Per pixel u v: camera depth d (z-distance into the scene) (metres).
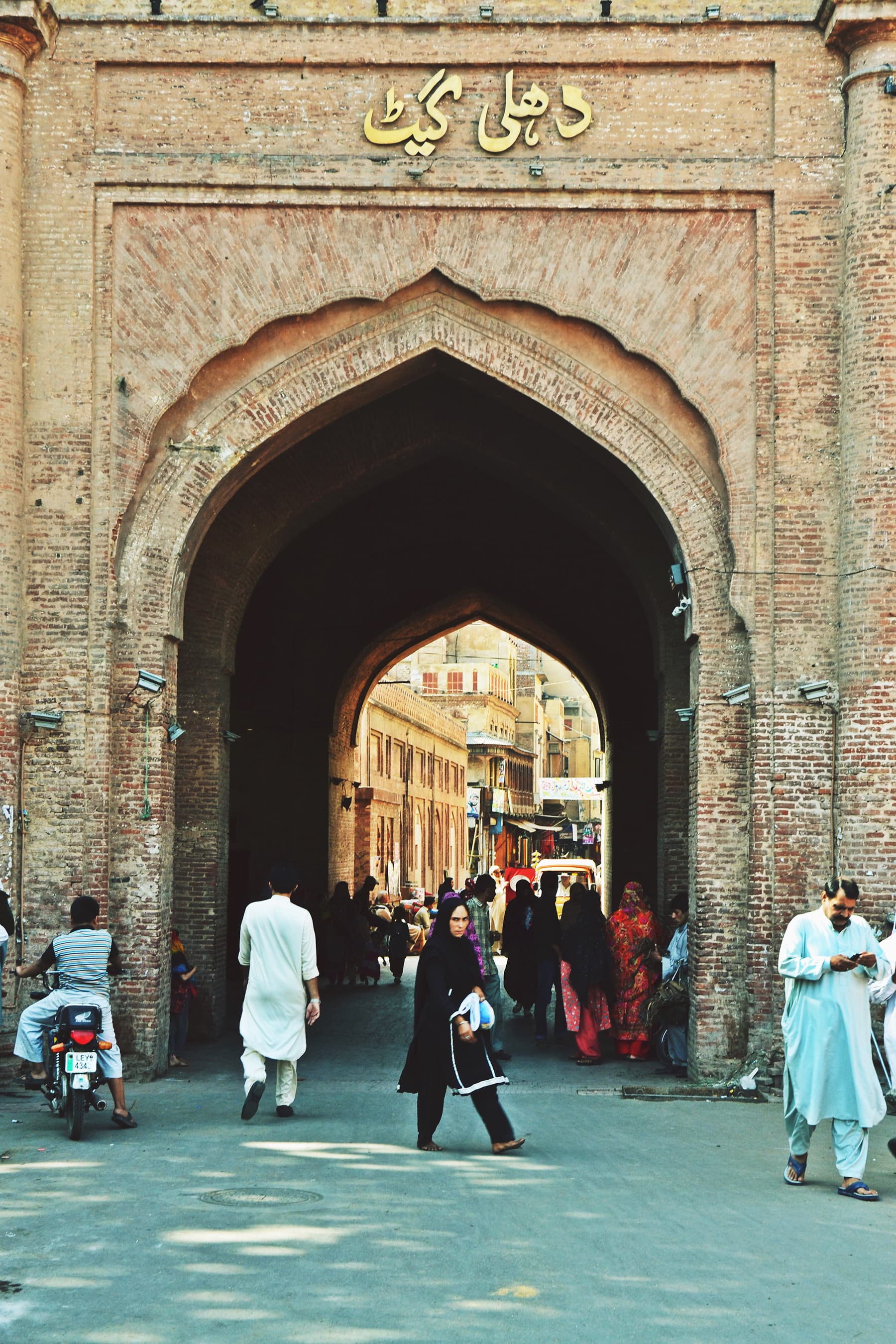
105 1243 5.15
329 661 19.64
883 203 10.43
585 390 11.09
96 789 10.56
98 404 10.82
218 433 11.05
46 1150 7.23
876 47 10.52
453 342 11.14
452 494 17.83
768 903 10.43
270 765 19.67
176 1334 4.09
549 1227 5.54
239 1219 5.55
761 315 10.79
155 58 10.96
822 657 10.54
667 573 13.51
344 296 10.92
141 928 10.59
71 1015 7.84
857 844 10.16
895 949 7.38
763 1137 8.31
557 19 10.85
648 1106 9.55
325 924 19.30
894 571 10.20
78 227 10.87
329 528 18.47
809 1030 6.55
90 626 10.69
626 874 18.91
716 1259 5.11
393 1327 4.18
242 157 10.90
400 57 10.93
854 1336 4.24
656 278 10.91
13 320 10.68
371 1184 6.30
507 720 61.75
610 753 19.47
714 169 10.82
